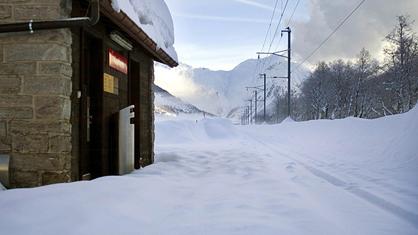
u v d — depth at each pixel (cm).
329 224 391
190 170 804
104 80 664
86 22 488
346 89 6009
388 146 976
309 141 1695
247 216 413
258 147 1581
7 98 502
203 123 3088
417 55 4341
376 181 632
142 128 941
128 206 404
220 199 502
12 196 384
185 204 468
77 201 382
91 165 650
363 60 5969
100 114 652
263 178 693
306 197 525
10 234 307
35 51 501
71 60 528
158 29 837
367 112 5472
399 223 400
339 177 675
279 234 353
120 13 556
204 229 363
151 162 1001
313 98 6706
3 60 504
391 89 4541
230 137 2641
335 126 1642
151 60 1014
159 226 368
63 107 504
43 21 487
